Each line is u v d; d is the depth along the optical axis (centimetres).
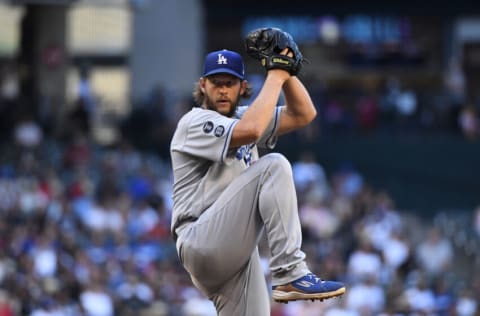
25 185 7019
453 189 9588
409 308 6016
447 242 7756
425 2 11569
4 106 8888
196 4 10625
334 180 8888
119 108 10625
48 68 9831
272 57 1997
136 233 6812
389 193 9575
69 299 5616
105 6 9094
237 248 1998
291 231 1972
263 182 1980
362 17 12294
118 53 12156
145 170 7919
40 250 5859
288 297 1978
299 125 2150
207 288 2075
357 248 6944
